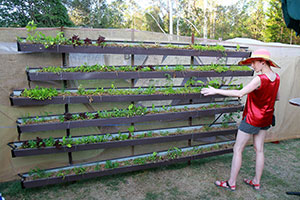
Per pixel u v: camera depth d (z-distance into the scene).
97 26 24.06
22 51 2.33
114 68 2.59
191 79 2.96
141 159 2.85
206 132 3.11
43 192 2.54
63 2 21.84
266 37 24.48
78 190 2.60
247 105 2.50
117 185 2.72
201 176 2.96
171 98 2.81
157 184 2.76
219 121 3.64
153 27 27.45
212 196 2.53
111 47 2.49
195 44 3.02
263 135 2.59
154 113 2.79
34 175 2.46
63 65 2.54
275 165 3.33
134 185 2.72
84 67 2.51
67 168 2.61
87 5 23.95
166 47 2.78
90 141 2.59
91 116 2.56
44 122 2.41
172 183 2.78
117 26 26.98
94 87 2.76
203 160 3.44
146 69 2.71
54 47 2.30
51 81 2.61
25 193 2.51
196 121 3.47
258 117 2.38
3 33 2.38
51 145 2.43
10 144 2.42
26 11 11.36
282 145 4.23
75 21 24.33
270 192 2.62
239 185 2.76
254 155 3.68
